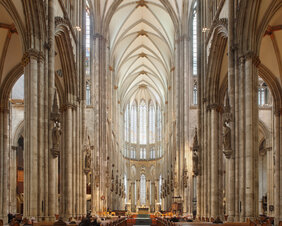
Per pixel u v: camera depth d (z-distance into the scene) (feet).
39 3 77.10
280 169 109.60
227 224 64.23
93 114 162.50
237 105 78.33
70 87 109.91
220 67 108.47
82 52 118.52
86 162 114.32
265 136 152.87
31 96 75.00
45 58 79.00
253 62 78.43
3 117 107.14
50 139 77.41
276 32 100.17
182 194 158.51
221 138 111.14
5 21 94.22
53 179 76.74
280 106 112.57
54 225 60.75
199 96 118.01
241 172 75.36
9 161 139.54
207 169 111.65
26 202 72.64
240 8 79.51
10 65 105.81
